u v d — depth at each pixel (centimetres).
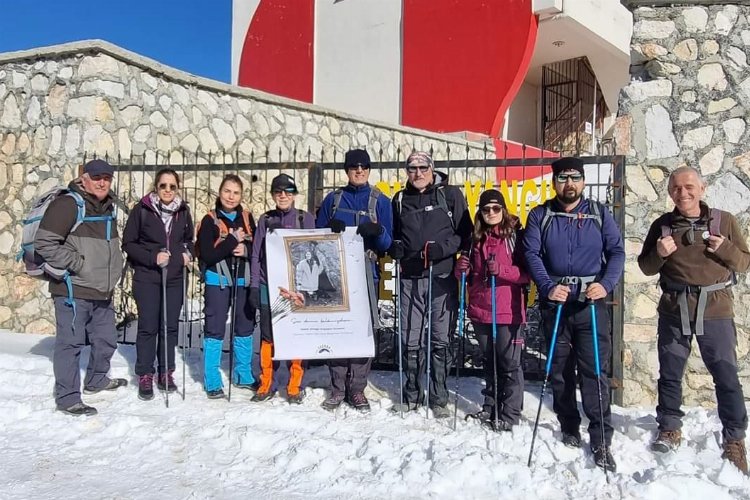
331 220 459
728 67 462
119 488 334
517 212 540
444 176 453
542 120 1759
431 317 444
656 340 471
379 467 355
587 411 375
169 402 475
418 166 436
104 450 387
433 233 437
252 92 841
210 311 487
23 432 414
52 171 686
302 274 465
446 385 495
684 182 364
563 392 388
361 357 459
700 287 369
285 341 462
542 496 327
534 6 1270
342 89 1501
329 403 465
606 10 1426
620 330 472
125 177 677
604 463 358
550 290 368
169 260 488
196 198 739
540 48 1498
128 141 688
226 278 489
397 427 426
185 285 509
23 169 704
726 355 365
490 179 1206
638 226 477
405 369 506
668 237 367
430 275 430
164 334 479
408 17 1406
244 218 499
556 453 379
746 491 326
